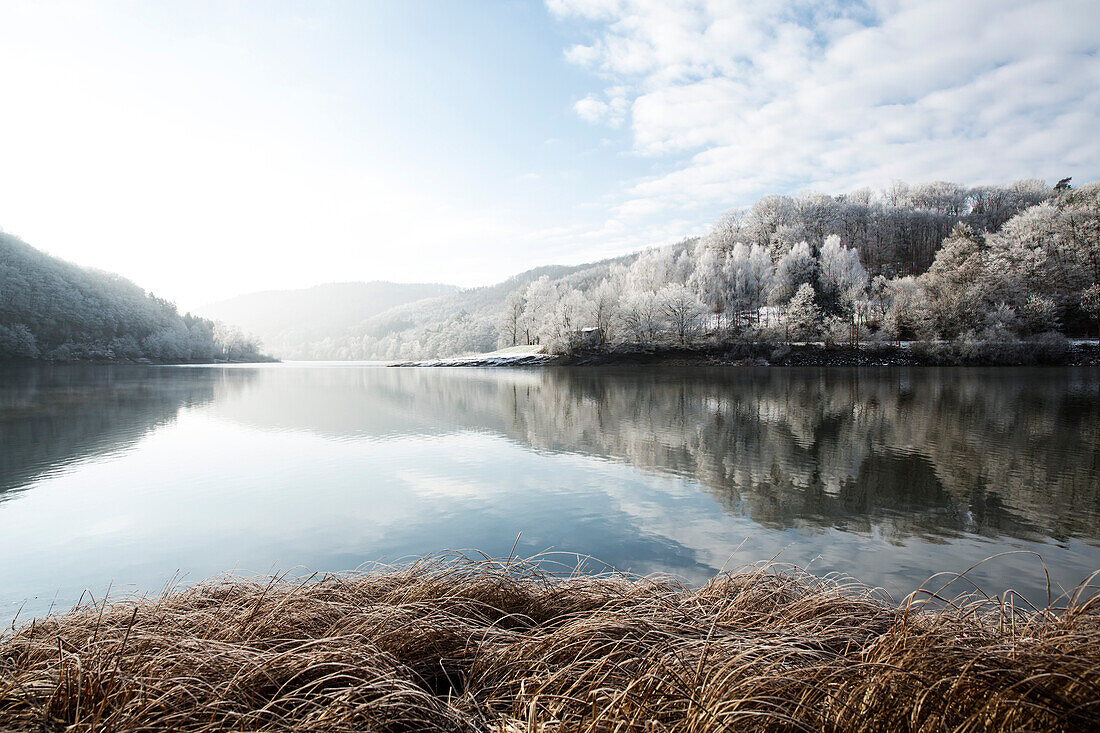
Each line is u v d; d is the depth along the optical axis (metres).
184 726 3.31
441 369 92.75
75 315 120.94
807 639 4.36
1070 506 13.62
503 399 40.69
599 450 21.03
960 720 3.16
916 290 77.25
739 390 43.78
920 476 16.61
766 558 10.52
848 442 21.89
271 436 24.77
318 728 3.27
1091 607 4.32
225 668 3.97
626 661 3.87
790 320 78.56
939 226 117.56
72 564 10.44
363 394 46.06
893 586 9.23
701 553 10.77
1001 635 4.21
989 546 11.11
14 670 3.92
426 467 18.36
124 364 118.12
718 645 4.13
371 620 4.98
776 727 3.30
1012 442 21.36
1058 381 45.38
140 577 9.84
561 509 13.61
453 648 4.84
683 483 16.06
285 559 10.63
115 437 24.39
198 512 13.52
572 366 84.81
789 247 104.44
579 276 198.38
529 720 3.27
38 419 29.70
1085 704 2.89
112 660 3.93
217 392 48.06
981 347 62.34
